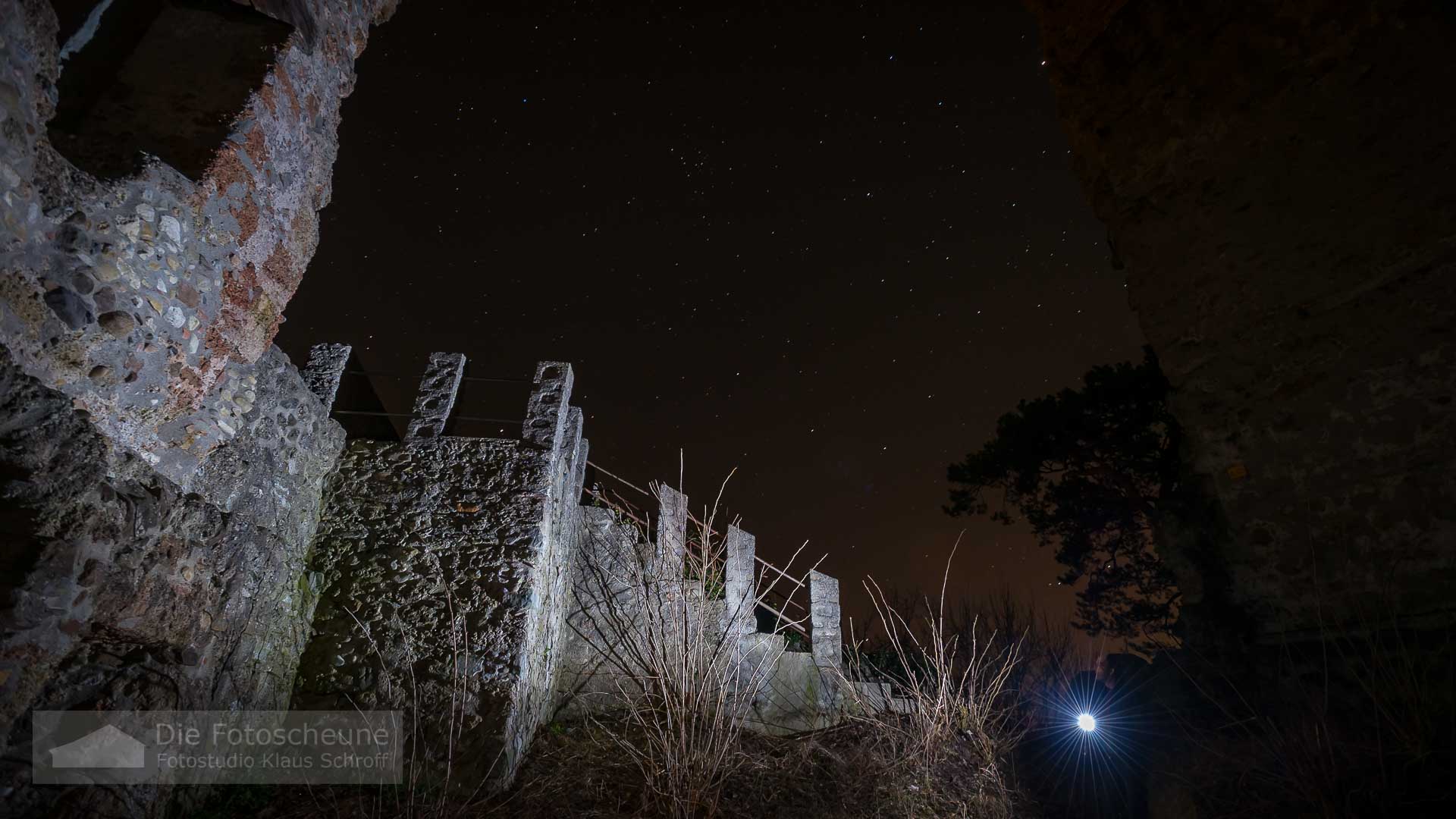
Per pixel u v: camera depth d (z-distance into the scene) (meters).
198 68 4.10
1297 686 4.07
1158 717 4.72
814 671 6.81
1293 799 3.52
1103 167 5.40
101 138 3.79
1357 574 3.96
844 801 4.80
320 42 4.59
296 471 4.96
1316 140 4.25
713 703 5.39
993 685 5.86
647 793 4.59
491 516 5.40
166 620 3.41
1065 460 8.02
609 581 6.87
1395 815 3.19
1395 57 3.93
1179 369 4.95
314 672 4.82
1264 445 4.45
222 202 3.86
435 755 4.57
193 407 3.84
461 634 4.99
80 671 2.84
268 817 3.94
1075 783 5.08
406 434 5.68
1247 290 4.56
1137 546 8.09
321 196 4.70
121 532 2.97
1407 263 3.86
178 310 3.63
